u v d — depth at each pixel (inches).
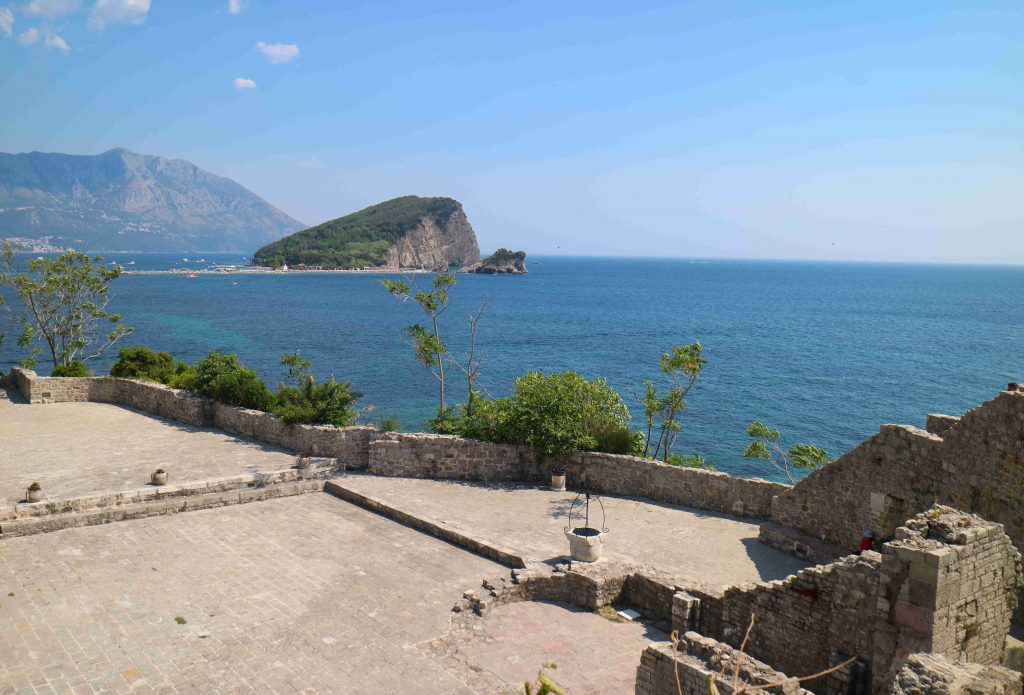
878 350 4249.5
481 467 1176.8
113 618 669.9
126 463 1149.7
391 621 684.7
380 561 836.6
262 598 725.9
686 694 435.5
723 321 5979.3
